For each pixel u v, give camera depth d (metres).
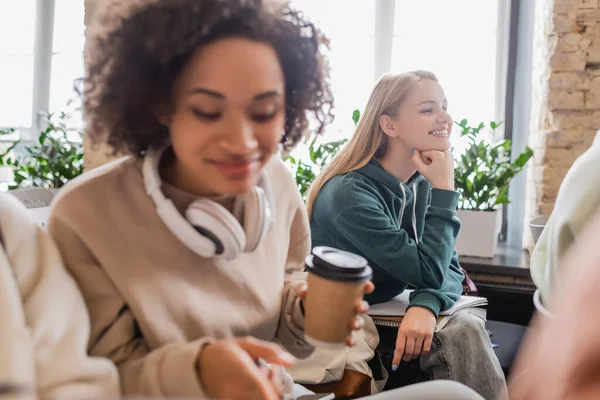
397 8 2.91
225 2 0.66
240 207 0.80
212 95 0.66
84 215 0.70
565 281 0.40
